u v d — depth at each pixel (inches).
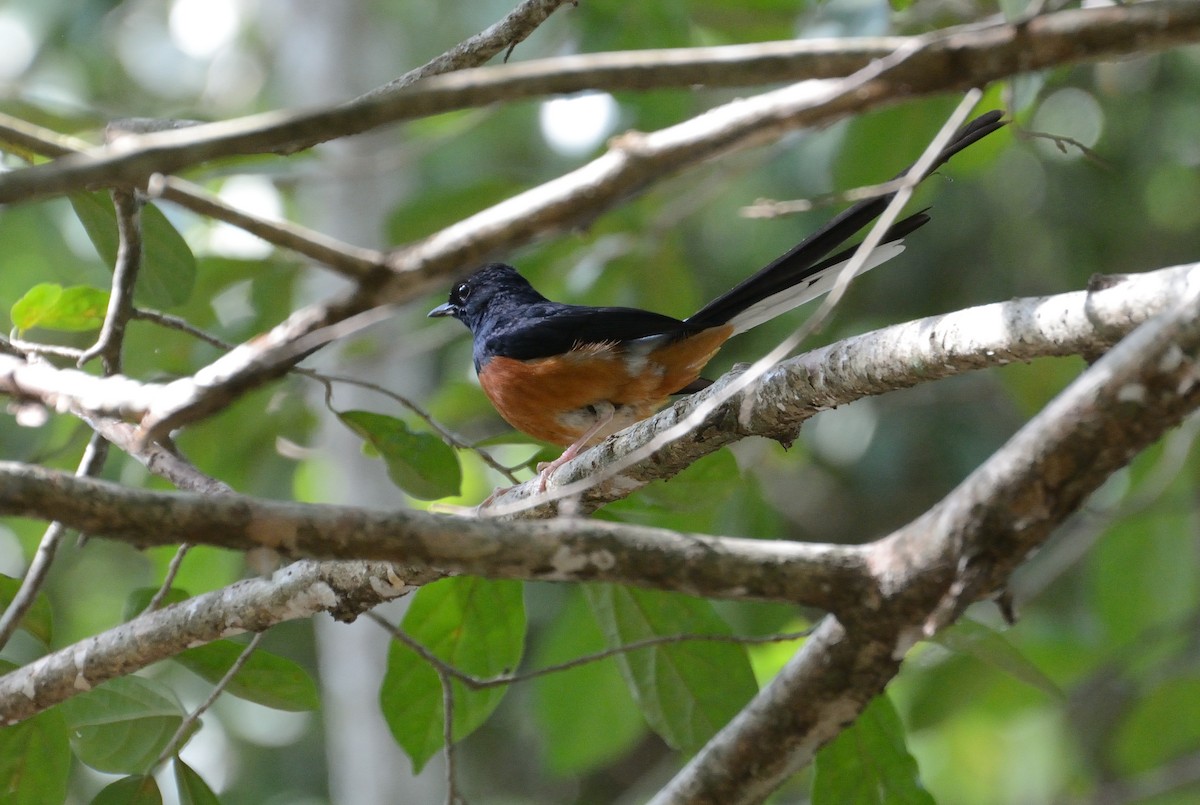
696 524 370.6
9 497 174.7
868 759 286.2
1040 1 161.0
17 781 284.5
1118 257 646.5
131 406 209.6
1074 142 265.7
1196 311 169.2
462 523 188.1
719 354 645.3
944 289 647.8
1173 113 628.1
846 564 189.8
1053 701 513.7
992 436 660.7
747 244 660.1
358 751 569.9
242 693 304.3
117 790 276.2
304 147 227.0
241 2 836.6
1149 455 492.1
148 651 267.3
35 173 154.4
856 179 487.8
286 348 173.6
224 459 499.8
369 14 703.1
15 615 260.7
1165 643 518.0
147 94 813.2
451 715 272.8
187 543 182.5
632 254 538.0
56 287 321.1
